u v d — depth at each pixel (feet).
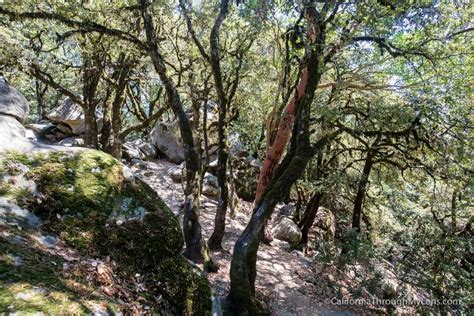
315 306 23.84
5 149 9.05
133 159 45.01
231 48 33.09
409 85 24.62
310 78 17.38
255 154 48.80
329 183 32.81
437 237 27.94
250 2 16.94
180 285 9.54
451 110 23.15
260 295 22.30
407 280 27.91
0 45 24.91
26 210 8.07
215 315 9.92
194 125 33.60
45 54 31.68
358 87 26.50
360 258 27.43
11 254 6.61
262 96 36.19
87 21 21.03
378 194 35.76
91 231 8.59
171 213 10.84
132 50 28.07
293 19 22.82
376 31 15.34
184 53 35.19
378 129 27.61
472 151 22.99
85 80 34.30
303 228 37.35
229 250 27.55
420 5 15.01
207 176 42.52
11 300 5.53
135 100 52.54
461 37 21.75
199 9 26.53
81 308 6.24
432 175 26.45
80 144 41.65
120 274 8.22
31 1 20.74
